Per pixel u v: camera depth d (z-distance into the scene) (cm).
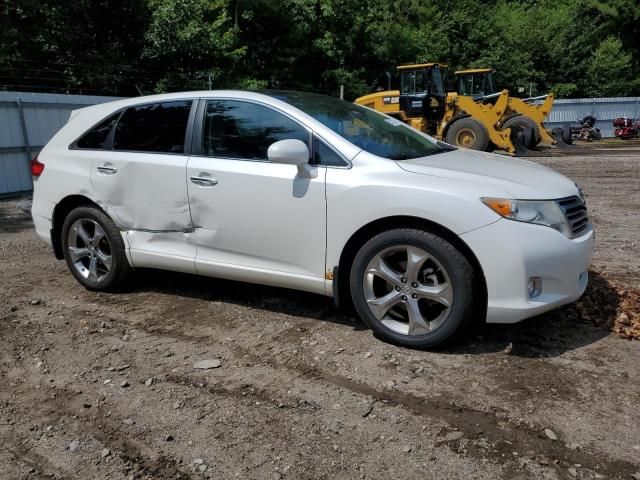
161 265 474
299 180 402
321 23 2778
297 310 457
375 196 375
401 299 379
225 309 465
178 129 463
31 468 276
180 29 2028
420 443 284
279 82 2661
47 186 522
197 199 442
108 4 1964
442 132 1767
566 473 259
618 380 336
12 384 356
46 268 604
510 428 293
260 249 423
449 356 371
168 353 389
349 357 374
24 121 1173
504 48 3403
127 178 473
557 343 385
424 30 3378
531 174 399
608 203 912
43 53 1930
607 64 3453
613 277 517
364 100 1917
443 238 363
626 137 2547
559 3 3922
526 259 347
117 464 276
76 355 391
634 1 3719
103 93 1994
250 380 350
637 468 262
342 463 271
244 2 2478
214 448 285
